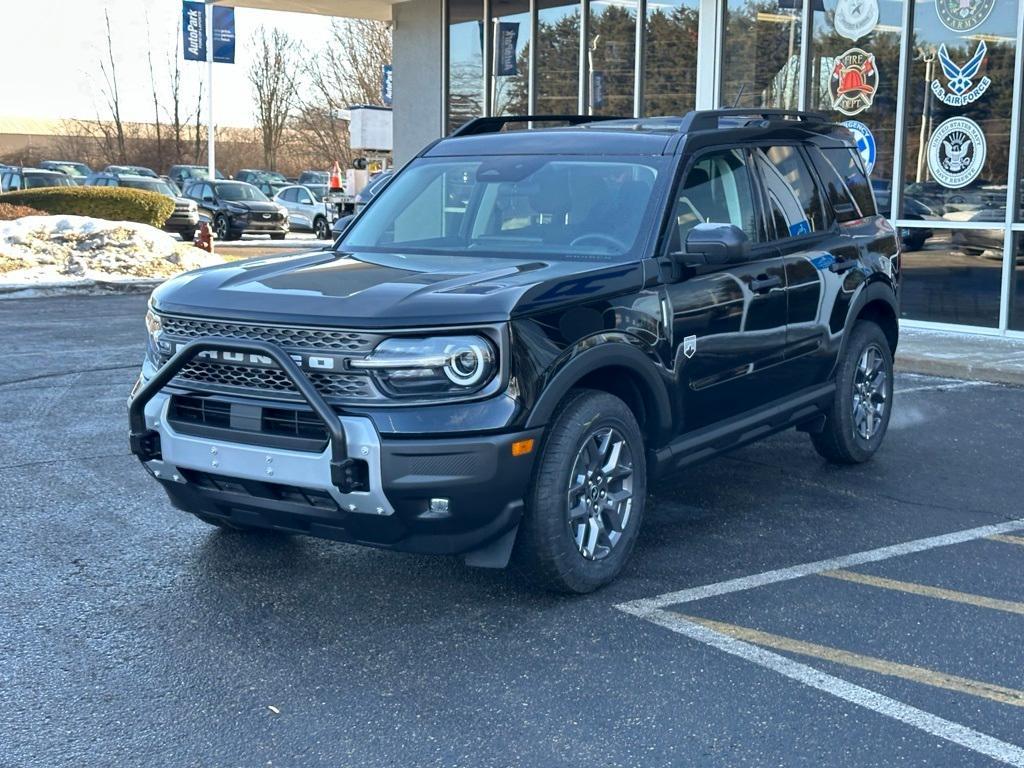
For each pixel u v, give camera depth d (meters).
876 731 3.79
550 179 5.74
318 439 4.44
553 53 16.77
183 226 29.78
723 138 5.91
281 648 4.45
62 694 4.05
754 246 5.96
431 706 3.96
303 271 5.07
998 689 4.10
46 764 3.57
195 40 39.25
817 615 4.78
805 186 6.60
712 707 3.95
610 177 5.62
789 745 3.69
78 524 5.98
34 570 5.29
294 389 4.50
